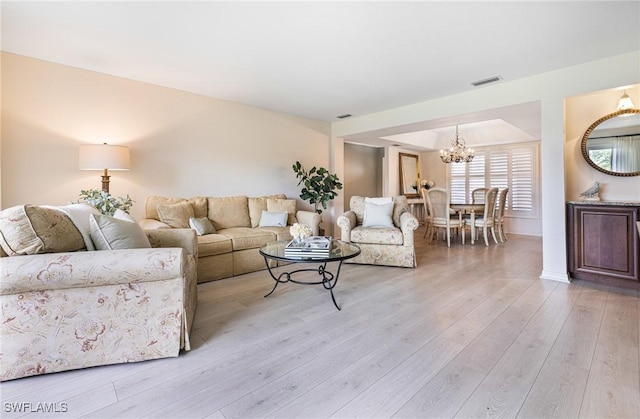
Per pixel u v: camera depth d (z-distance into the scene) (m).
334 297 2.73
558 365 1.66
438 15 2.21
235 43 2.62
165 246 2.44
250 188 4.64
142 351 1.70
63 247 1.70
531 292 2.85
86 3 2.06
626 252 2.91
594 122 3.34
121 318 1.67
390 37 2.52
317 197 5.09
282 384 1.52
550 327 2.11
